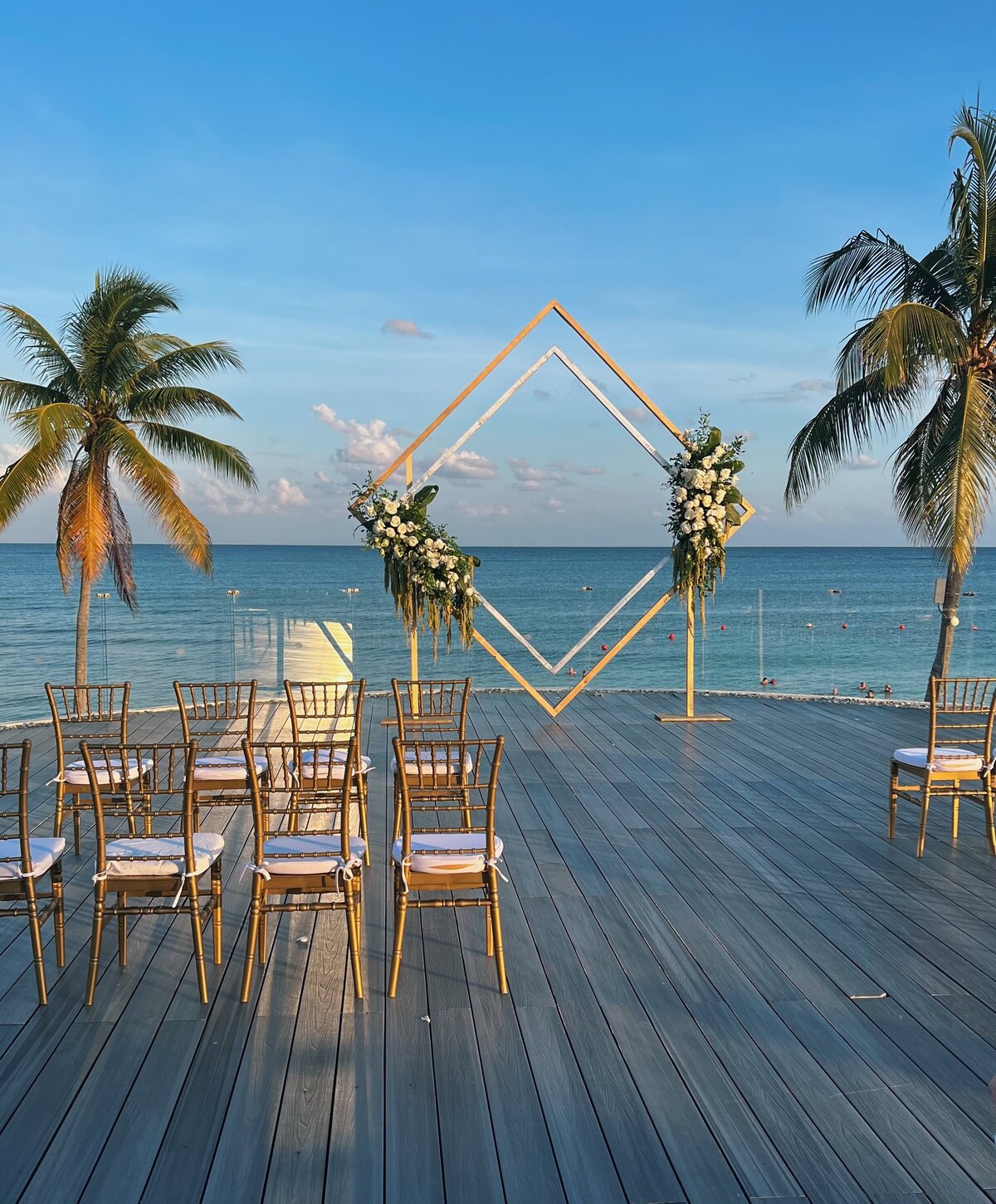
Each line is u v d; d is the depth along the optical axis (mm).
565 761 7578
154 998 3469
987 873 4867
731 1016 3316
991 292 8969
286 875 3473
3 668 10195
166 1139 2594
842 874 4855
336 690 10414
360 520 9000
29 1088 2852
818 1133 2611
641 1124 2664
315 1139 2594
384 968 3744
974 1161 2486
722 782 6879
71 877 4859
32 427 9352
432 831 3789
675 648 11406
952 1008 3373
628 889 4648
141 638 10453
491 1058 3025
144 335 10570
